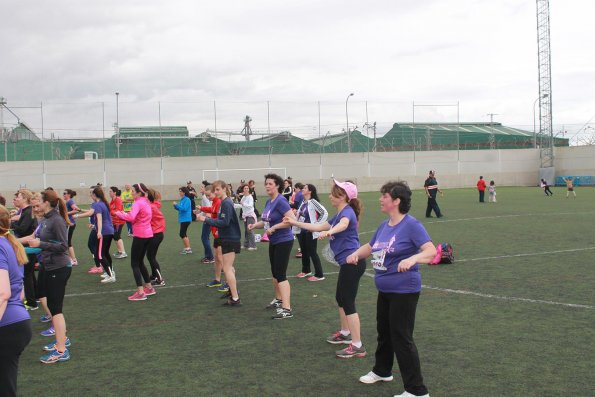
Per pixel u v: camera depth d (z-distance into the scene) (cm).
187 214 1396
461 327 690
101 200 1045
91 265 1268
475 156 5600
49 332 706
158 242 999
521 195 3850
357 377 532
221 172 4853
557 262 1143
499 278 992
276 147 5191
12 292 393
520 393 479
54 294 600
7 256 388
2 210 404
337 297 598
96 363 588
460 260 1197
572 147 5556
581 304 791
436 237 1617
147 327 727
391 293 464
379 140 5466
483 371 536
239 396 488
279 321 743
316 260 1022
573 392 480
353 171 5238
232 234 829
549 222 1973
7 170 4316
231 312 800
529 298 836
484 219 2148
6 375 386
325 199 3928
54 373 561
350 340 637
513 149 5725
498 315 744
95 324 747
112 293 950
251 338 668
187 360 591
